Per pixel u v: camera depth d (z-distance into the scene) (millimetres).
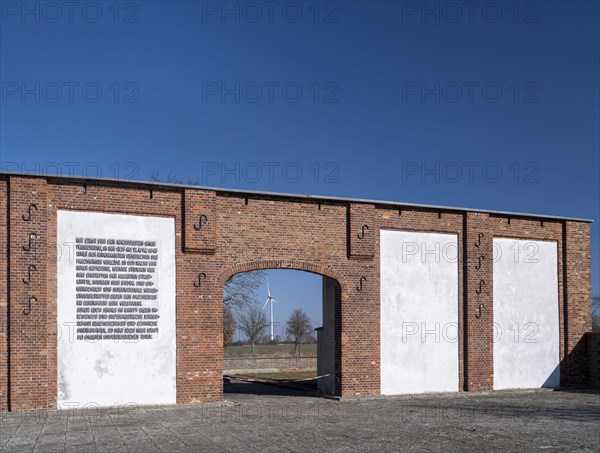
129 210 21906
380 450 14148
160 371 21938
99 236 21453
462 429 16984
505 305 27750
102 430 16953
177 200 22641
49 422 18328
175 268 22422
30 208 20531
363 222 25219
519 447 14383
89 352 21047
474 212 27234
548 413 20297
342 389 24469
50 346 20547
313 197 24438
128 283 21734
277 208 24109
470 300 26891
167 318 22156
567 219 29281
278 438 15695
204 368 22547
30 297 20344
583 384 29062
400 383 25453
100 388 21094
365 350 24969
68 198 21141
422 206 26250
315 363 44938
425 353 25969
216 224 23141
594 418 19062
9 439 15695
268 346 70250
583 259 29594
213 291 22906
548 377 28344
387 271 25656
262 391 28297
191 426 17625
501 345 27484
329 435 16109
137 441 15344
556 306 28859
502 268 27844
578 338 29156
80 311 21031
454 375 26438
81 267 21156
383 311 25438
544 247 28875
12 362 20031
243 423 18172
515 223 28281
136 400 21531
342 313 24719
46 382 20375
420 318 26031
